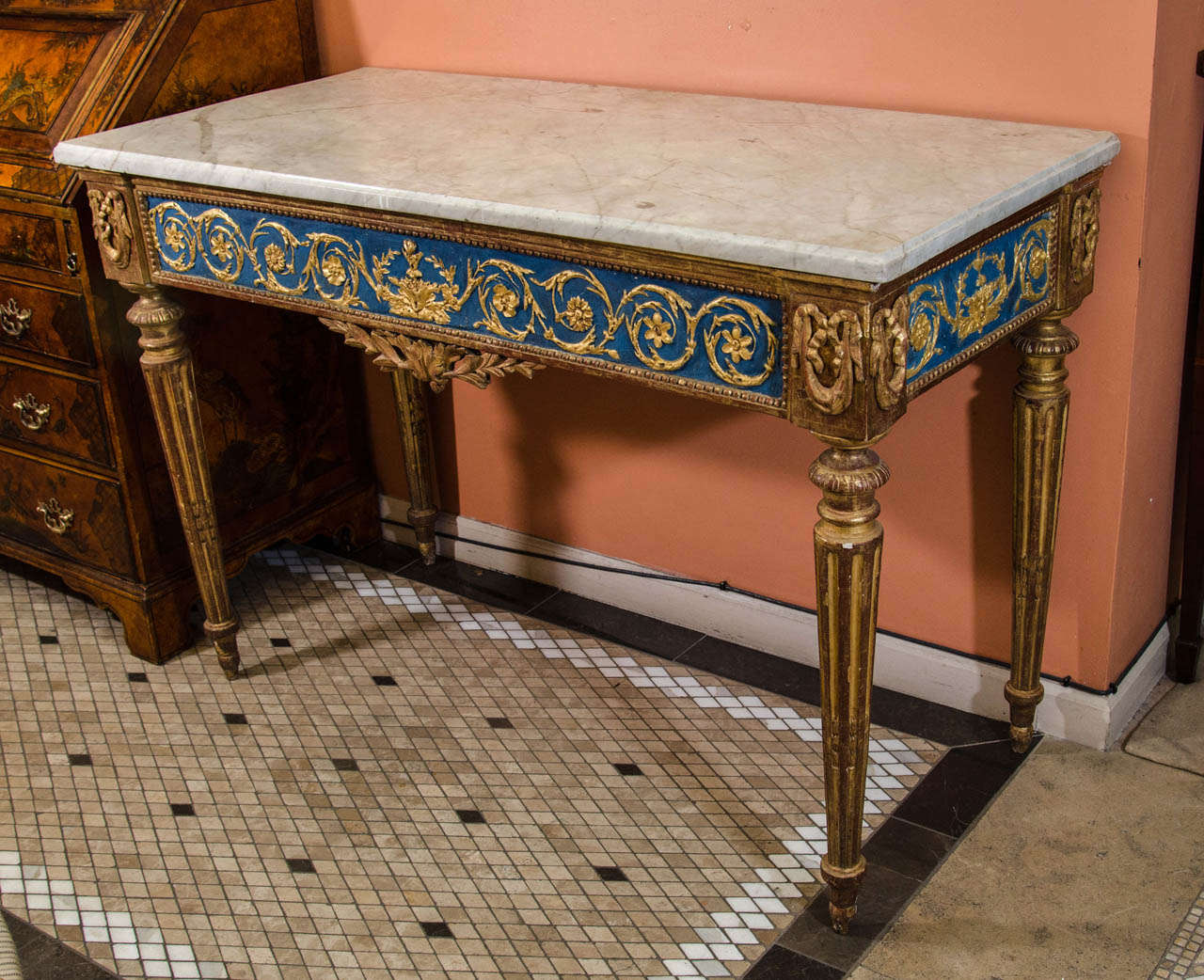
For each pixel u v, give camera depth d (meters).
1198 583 2.59
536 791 2.48
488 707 2.73
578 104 2.54
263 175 2.17
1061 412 2.25
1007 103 2.27
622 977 2.05
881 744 2.57
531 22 2.76
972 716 2.65
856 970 2.05
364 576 3.27
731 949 2.10
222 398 2.91
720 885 2.23
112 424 2.72
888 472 1.83
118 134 2.48
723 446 2.80
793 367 1.76
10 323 2.77
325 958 2.11
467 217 1.96
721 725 2.65
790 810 2.40
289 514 3.17
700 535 2.93
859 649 1.91
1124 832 2.30
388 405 3.29
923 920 2.14
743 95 2.56
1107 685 2.52
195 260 2.37
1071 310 2.17
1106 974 2.02
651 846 2.33
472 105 2.58
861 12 2.37
